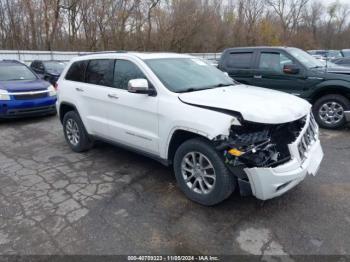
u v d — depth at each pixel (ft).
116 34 87.97
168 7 96.99
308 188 12.28
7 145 19.11
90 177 13.84
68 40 83.35
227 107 10.04
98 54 15.30
